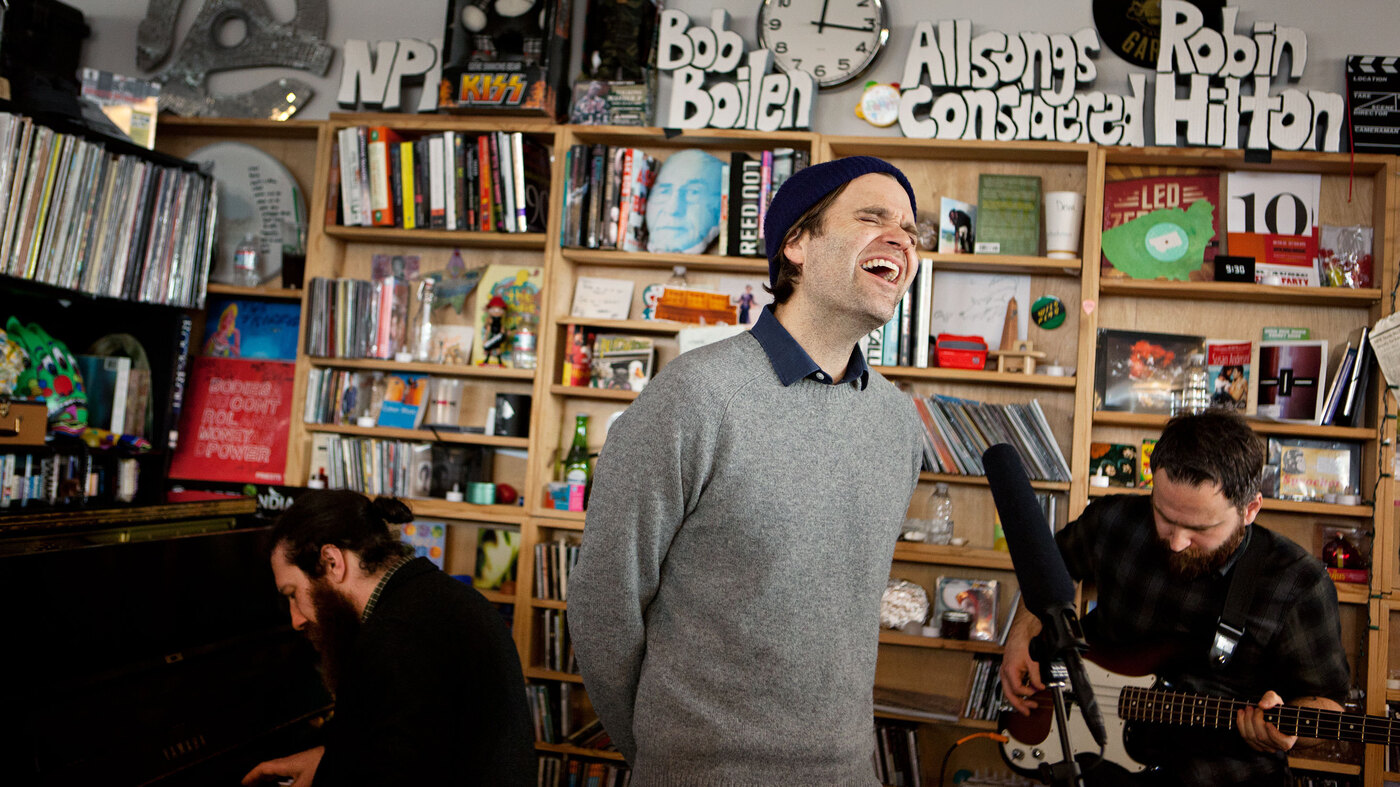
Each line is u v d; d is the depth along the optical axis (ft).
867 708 4.54
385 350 11.59
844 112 11.37
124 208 10.33
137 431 11.03
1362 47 10.45
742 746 4.11
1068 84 10.71
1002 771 10.36
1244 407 10.19
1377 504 9.55
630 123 11.23
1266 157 10.17
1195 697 7.14
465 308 12.10
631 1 11.46
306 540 5.74
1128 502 7.87
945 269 11.09
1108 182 10.91
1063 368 10.57
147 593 7.00
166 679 6.92
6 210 9.04
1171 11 10.62
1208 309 10.77
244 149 12.54
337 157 11.96
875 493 4.50
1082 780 3.67
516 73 11.27
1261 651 7.20
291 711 8.02
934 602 10.91
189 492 12.12
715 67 11.32
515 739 5.56
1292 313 10.59
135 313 11.37
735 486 4.20
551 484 11.14
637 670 4.45
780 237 4.66
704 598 4.25
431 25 12.30
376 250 12.46
